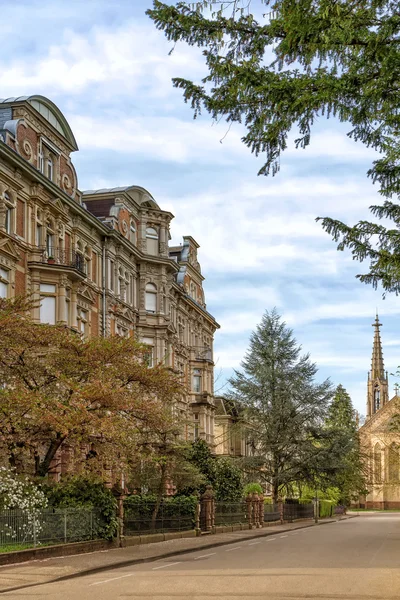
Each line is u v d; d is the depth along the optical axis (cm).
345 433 5828
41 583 1594
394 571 1730
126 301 4434
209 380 6025
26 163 3183
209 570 1797
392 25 1091
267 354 5894
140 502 3203
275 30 1139
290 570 1767
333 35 1105
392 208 1691
